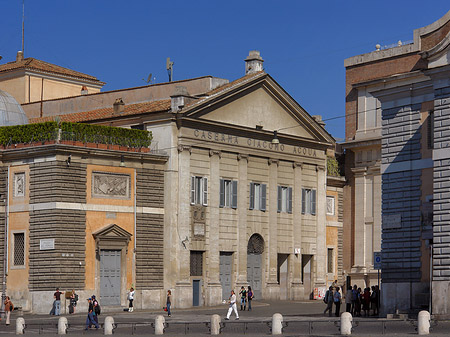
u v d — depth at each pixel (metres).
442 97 51.91
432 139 54.69
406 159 55.84
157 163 71.94
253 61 78.81
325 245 83.25
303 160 82.25
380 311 56.72
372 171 82.94
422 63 77.75
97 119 77.25
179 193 72.25
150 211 71.25
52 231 66.06
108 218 68.81
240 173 76.94
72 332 51.66
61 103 86.50
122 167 69.81
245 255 76.94
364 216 83.19
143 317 62.53
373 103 82.25
